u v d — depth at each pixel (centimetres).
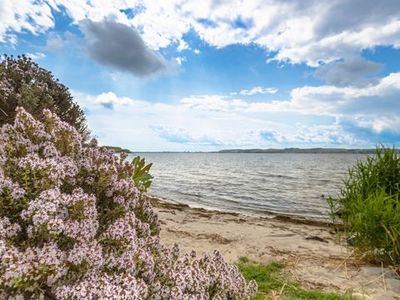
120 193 266
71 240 191
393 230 544
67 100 646
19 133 250
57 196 192
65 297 158
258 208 1611
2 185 194
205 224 916
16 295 151
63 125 272
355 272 539
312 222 1062
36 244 184
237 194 2158
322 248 686
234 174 4247
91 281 165
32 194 201
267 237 778
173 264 245
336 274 529
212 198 1967
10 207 195
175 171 5016
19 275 148
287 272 528
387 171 692
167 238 707
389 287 480
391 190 682
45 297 170
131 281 174
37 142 257
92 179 257
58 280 171
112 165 277
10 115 517
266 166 6738
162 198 1895
